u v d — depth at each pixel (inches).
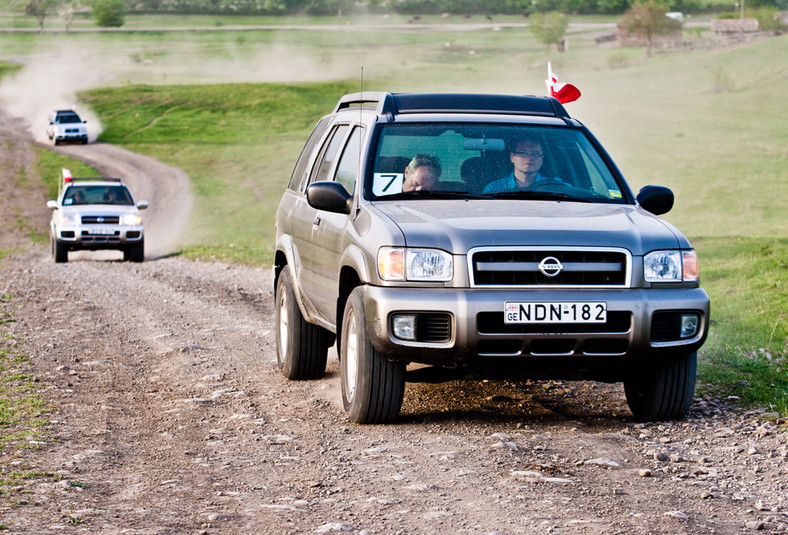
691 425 760.3
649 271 711.7
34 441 722.2
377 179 794.8
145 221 5152.6
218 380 986.1
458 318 687.1
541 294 693.9
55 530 506.0
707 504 566.9
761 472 634.8
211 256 2751.0
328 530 515.5
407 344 699.4
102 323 1419.8
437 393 901.2
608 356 708.0
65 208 2834.6
